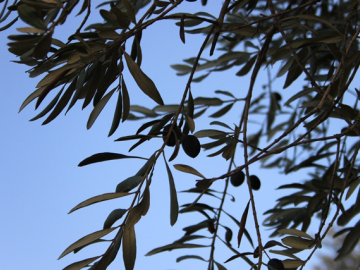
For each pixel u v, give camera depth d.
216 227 1.07
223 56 1.28
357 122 0.81
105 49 0.80
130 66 0.78
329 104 0.98
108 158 0.79
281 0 1.37
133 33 0.78
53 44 0.80
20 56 0.76
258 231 0.79
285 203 1.23
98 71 0.81
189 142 0.83
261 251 0.79
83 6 0.85
